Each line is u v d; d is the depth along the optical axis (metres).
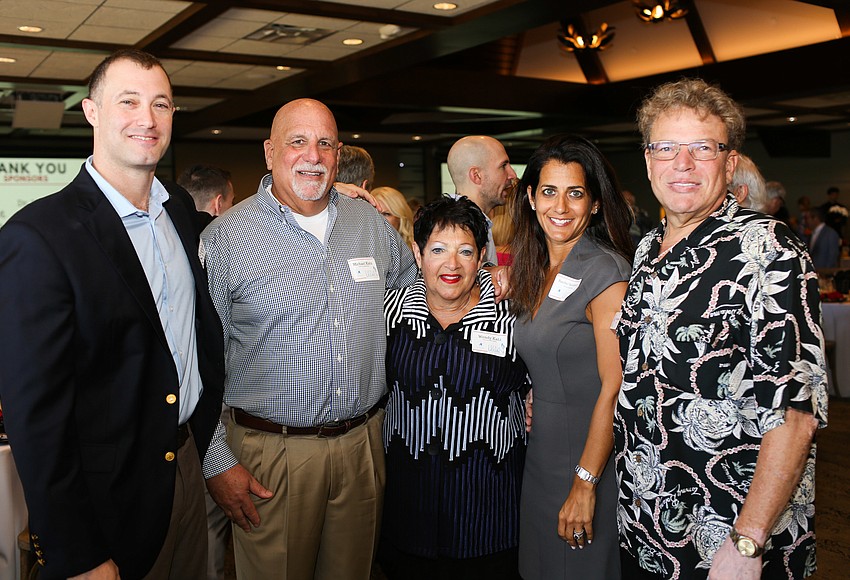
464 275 2.09
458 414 2.08
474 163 3.24
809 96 9.02
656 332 1.54
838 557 3.42
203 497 1.98
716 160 1.49
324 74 7.53
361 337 2.23
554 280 2.00
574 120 11.65
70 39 6.02
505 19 5.50
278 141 2.24
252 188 13.95
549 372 1.99
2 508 2.44
